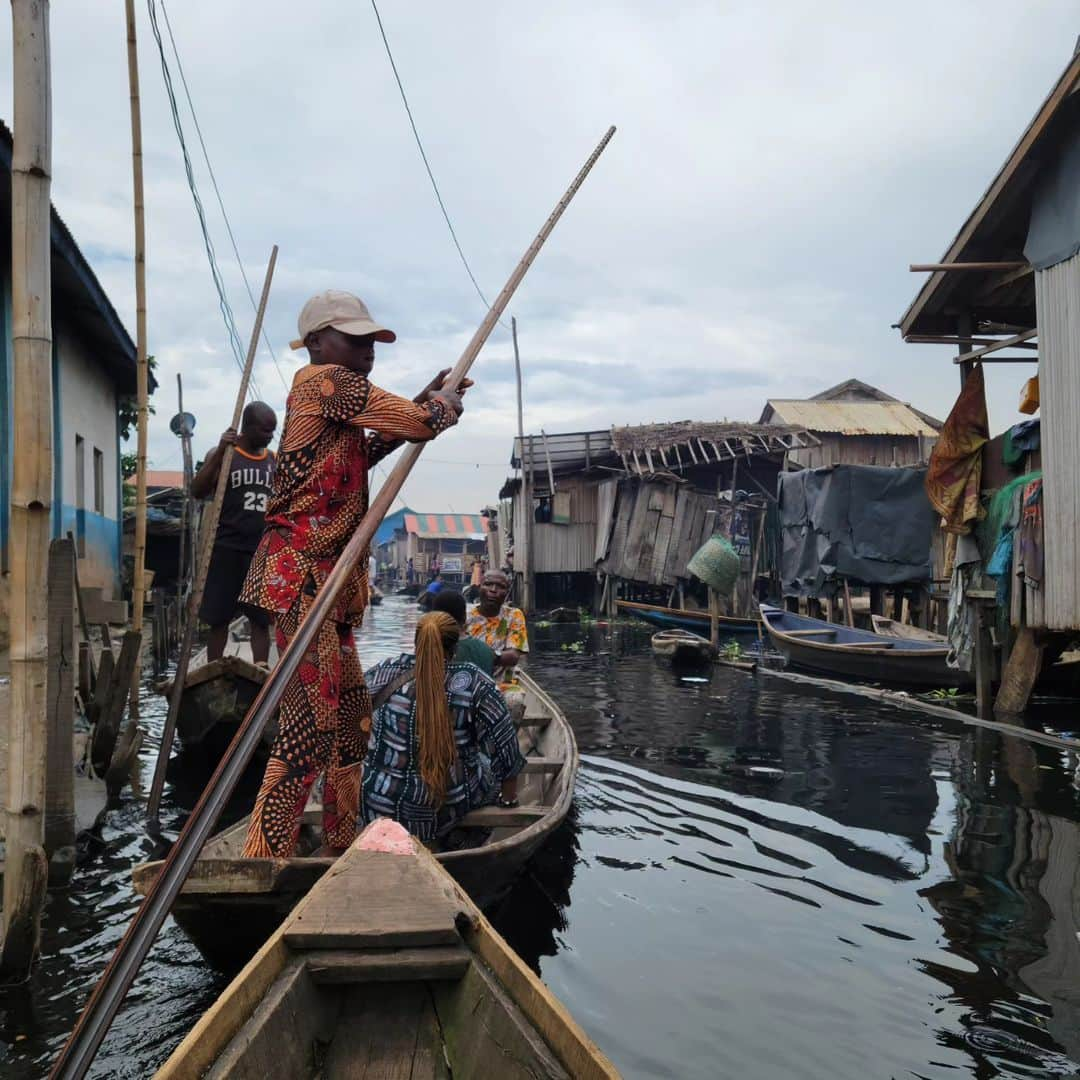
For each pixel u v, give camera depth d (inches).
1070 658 379.6
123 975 72.6
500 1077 73.2
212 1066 67.1
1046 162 319.9
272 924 115.3
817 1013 116.6
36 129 119.4
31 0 119.4
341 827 125.9
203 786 229.8
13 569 122.0
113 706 221.0
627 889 160.4
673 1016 115.6
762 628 709.9
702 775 245.6
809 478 595.2
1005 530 343.9
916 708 362.0
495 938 87.0
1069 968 129.5
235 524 243.3
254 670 237.6
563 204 139.6
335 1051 82.0
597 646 650.8
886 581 562.6
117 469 636.1
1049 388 317.4
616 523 892.0
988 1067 104.7
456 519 2326.5
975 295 394.3
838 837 190.5
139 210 223.1
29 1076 100.1
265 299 219.9
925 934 141.2
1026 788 230.8
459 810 151.5
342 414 112.9
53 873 160.1
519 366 933.8
